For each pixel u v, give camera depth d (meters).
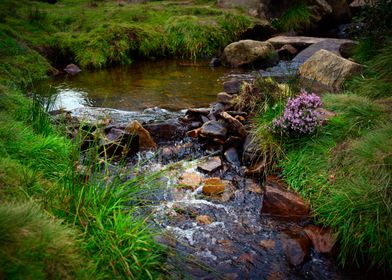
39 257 2.65
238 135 6.25
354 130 5.41
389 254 3.83
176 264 3.77
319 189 4.76
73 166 3.96
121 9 14.78
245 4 15.65
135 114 7.55
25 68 9.77
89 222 3.42
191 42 12.72
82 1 17.39
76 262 2.86
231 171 5.72
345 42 10.84
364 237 3.96
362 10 9.91
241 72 10.68
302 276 3.83
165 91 9.05
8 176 3.83
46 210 3.44
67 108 7.81
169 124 6.71
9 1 14.59
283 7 15.34
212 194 5.12
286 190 4.93
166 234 4.17
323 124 5.65
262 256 4.04
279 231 4.42
